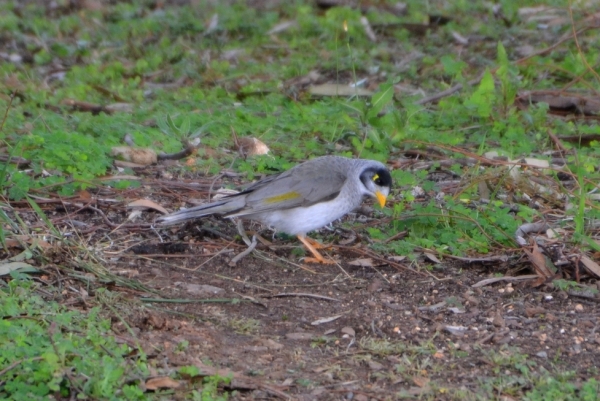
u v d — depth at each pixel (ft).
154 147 48.14
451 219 40.01
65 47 67.51
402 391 27.89
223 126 51.55
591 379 28.22
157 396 27.12
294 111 53.72
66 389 27.25
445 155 48.21
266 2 76.38
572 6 71.00
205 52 65.77
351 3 75.05
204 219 41.22
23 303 31.60
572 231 39.50
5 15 73.82
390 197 42.96
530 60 61.00
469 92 56.39
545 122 52.80
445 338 31.55
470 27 69.97
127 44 68.03
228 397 27.48
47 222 37.01
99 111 54.39
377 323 32.63
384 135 49.14
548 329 32.14
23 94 56.24
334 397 27.61
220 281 35.86
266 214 37.50
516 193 43.45
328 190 37.37
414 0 75.25
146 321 31.63
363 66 62.13
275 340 31.24
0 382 27.09
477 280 36.09
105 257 36.99
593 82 58.70
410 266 37.17
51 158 44.62
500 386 28.09
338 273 36.96
